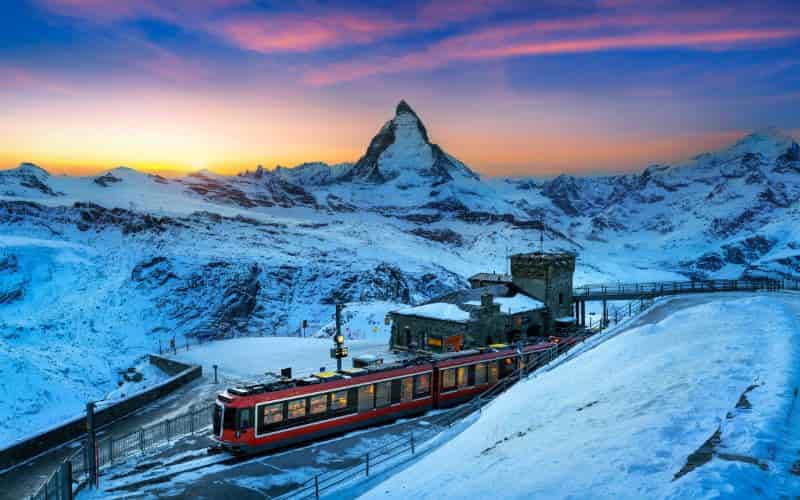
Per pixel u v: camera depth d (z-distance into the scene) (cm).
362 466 2534
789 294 6259
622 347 2939
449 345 5341
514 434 1988
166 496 2238
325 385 3125
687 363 2141
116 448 3300
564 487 1234
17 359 7850
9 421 6638
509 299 5928
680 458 1189
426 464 2128
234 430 2770
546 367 3516
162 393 4928
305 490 2234
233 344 8150
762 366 1844
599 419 1727
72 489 2178
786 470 1057
